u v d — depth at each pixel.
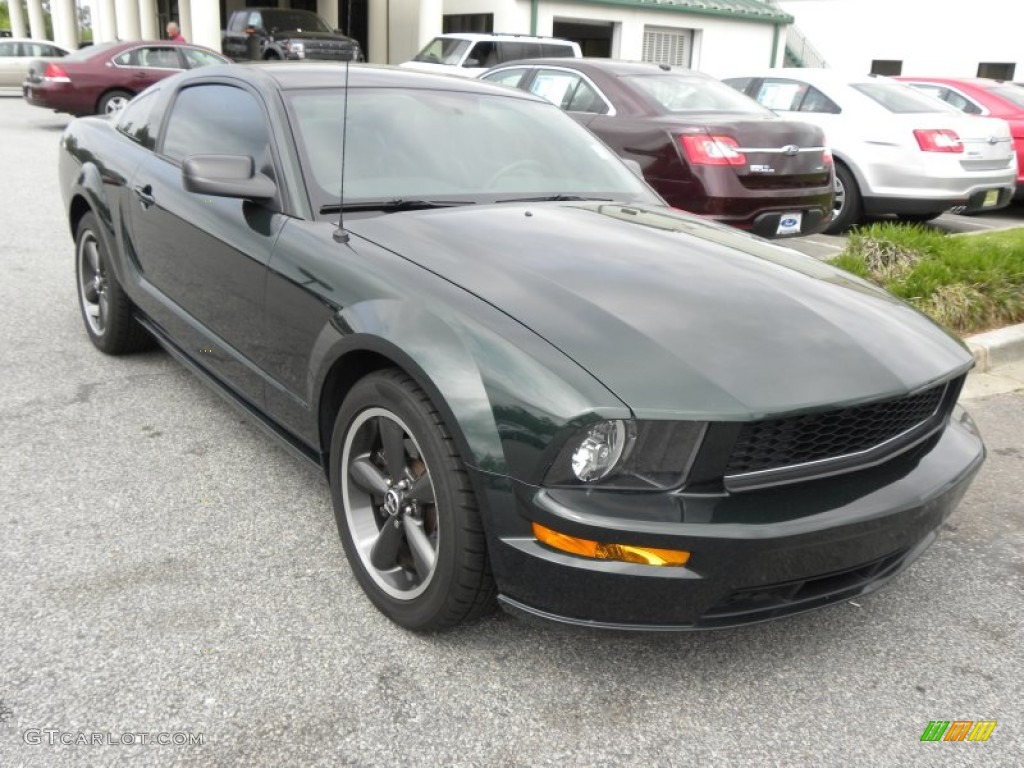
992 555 3.21
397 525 2.53
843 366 2.34
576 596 2.14
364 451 2.66
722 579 2.12
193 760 2.06
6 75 21.98
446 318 2.36
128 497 3.26
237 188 2.98
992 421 4.52
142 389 4.29
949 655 2.62
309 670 2.38
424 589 2.43
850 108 8.79
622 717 2.29
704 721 2.29
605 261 2.74
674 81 7.35
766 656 2.57
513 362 2.19
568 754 2.15
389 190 3.16
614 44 21.61
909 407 2.48
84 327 5.16
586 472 2.10
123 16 22.42
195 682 2.31
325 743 2.14
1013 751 2.24
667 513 2.09
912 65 24.39
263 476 3.47
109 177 4.29
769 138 6.42
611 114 6.97
